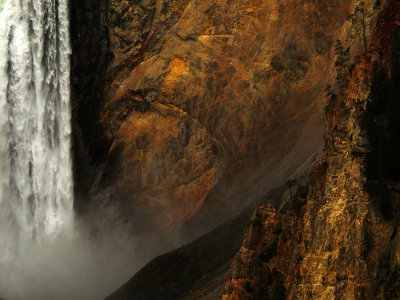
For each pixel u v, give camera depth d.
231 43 89.06
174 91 92.31
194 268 64.12
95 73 96.62
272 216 44.66
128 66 94.75
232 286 43.31
